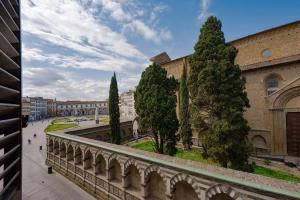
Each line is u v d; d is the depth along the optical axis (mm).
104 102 182750
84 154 20531
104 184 17812
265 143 26453
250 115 28125
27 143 45688
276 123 25531
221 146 15953
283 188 8328
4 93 3270
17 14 3842
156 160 13172
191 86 19984
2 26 3082
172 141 21734
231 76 16844
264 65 26516
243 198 9016
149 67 23953
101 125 33250
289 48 26344
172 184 12125
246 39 30922
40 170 26062
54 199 18141
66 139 23859
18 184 3830
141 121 23188
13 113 3764
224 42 19203
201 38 19984
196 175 10883
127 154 15289
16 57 3834
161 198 14023
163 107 21312
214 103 16984
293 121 24422
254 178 9555
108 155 17391
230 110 16250
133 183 16172
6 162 3717
